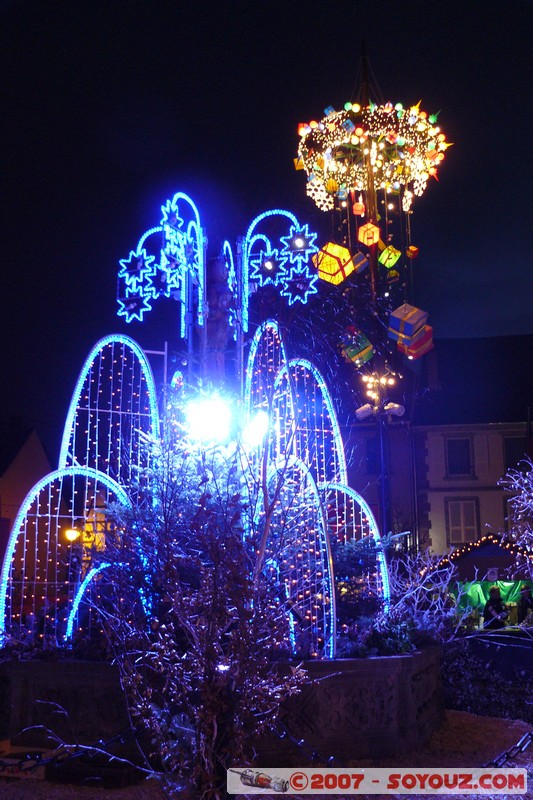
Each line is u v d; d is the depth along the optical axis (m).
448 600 13.77
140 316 11.34
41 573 24.50
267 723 6.51
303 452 9.72
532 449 35.72
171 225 11.23
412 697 8.75
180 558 6.83
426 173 17.81
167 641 6.79
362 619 10.09
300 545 8.94
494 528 35.88
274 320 9.41
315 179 17.67
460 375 39.88
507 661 11.59
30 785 7.48
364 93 17.52
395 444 36.50
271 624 6.53
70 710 8.34
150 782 7.55
